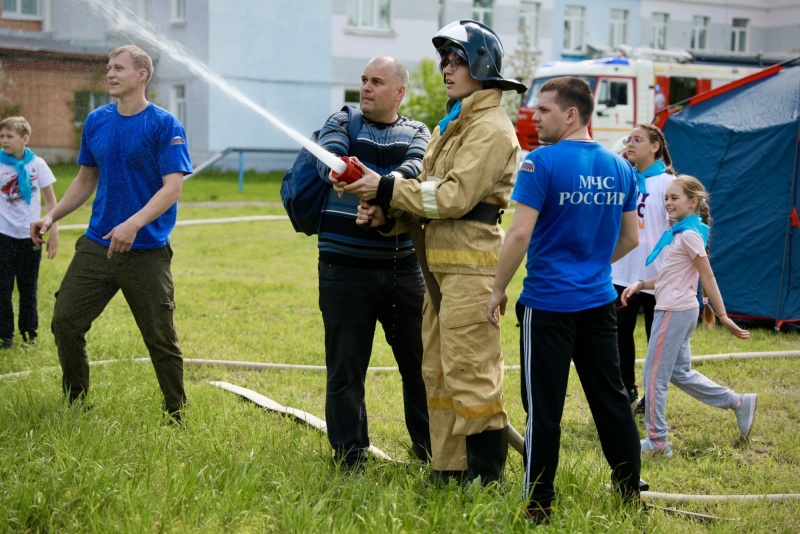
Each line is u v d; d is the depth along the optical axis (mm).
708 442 5168
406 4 24656
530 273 3752
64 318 4820
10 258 7031
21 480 3721
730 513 3938
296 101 20375
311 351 7164
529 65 25703
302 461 4238
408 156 4215
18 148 6988
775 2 33938
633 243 4020
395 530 3340
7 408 4812
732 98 9211
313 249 13555
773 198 8516
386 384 6227
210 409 5090
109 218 4816
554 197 3627
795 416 5668
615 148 19016
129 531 3252
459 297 3785
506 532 3408
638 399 5949
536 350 3684
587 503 3807
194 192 20859
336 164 3770
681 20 32781
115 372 5934
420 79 23766
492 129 3709
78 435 4316
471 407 3783
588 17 30797
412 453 4590
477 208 3812
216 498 3637
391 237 4203
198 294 9508
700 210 5195
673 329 4938
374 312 4324
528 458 3686
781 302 8477
